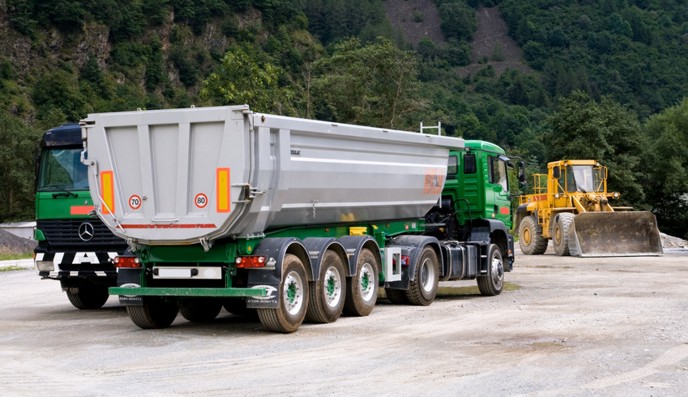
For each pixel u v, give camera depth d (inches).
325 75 2363.4
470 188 708.7
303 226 529.3
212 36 5625.0
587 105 2139.5
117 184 485.1
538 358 385.1
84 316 598.9
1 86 4375.0
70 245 611.8
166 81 5177.2
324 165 515.5
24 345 454.9
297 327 485.4
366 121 2292.1
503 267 728.3
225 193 457.4
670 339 436.8
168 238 471.8
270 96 1891.0
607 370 355.9
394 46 2317.9
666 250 1462.8
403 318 540.7
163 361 396.2
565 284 784.9
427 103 2331.4
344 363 382.3
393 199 603.8
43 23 4857.3
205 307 565.9
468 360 383.6
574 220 1234.0
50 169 623.2
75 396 323.3
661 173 2349.9
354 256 543.8
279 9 5989.2
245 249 475.2
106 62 5064.0
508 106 6456.7
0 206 2500.0
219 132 460.1
